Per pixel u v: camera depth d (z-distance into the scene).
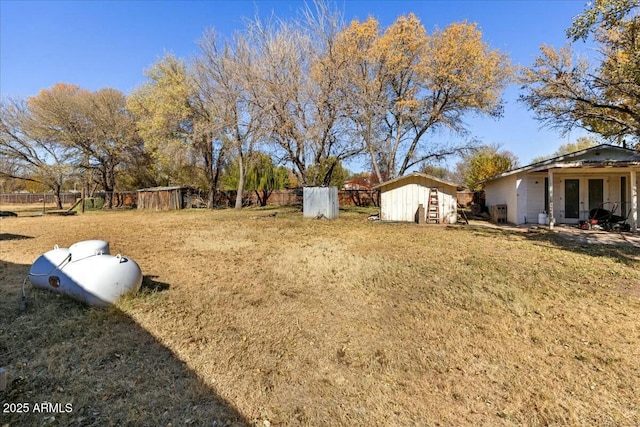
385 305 4.21
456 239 9.52
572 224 12.97
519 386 2.49
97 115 23.52
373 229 12.02
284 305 4.23
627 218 11.98
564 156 12.84
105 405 2.28
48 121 22.62
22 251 7.85
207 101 21.00
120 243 9.07
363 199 26.17
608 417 2.16
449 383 2.55
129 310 3.93
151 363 2.82
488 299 4.36
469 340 3.23
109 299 4.07
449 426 2.10
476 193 23.33
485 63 16.78
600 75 9.91
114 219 16.67
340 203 26.56
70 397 2.36
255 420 2.16
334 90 16.34
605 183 12.80
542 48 10.57
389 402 2.34
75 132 23.42
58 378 2.59
